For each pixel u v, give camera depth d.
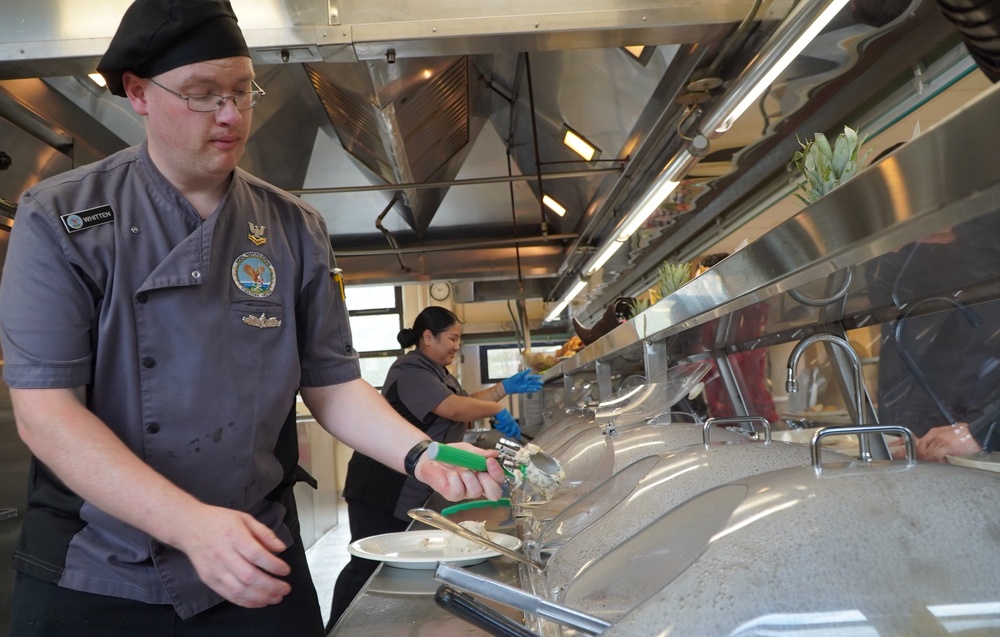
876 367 1.77
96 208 1.09
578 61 3.13
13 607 1.09
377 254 6.24
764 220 3.82
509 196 6.34
